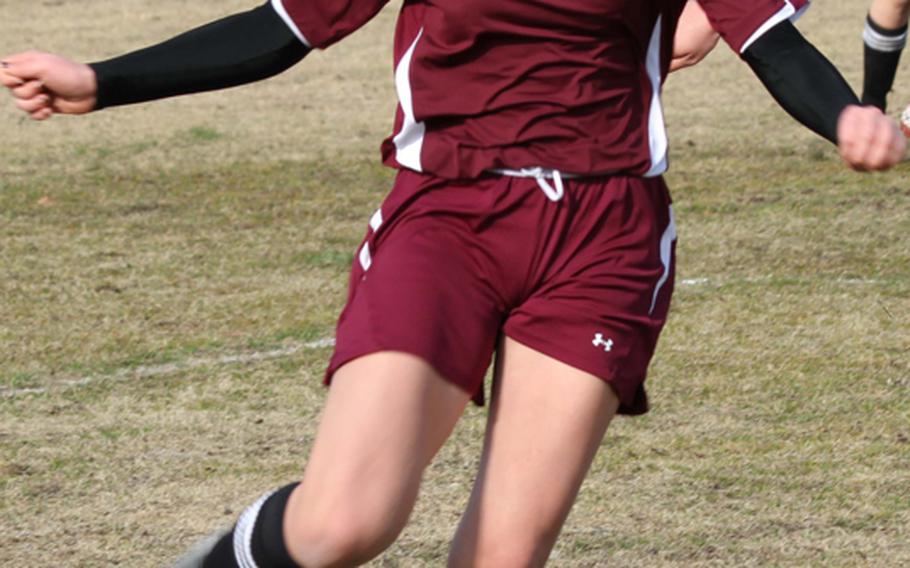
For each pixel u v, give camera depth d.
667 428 18.78
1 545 15.70
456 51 10.98
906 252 26.59
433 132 11.20
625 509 16.41
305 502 10.03
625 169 11.13
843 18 51.44
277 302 24.38
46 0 58.47
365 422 10.03
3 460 17.98
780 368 20.88
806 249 26.91
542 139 10.95
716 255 26.62
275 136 38.12
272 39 11.47
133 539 15.88
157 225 29.61
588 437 10.98
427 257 10.77
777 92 10.87
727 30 11.11
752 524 16.00
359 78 45.69
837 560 15.13
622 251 11.10
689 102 40.94
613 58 11.09
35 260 27.08
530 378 10.96
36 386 20.67
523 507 10.95
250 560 10.34
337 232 28.89
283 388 20.45
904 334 22.27
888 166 9.98
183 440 18.67
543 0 10.74
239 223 29.70
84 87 11.24
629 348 11.05
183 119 40.50
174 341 22.50
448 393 10.49
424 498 16.72
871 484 17.05
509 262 10.92
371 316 10.46
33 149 37.19
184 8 56.34
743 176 32.59
